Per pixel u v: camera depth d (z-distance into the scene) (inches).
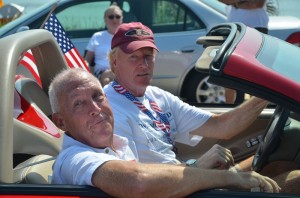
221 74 83.9
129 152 111.7
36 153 120.7
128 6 293.3
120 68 125.3
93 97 100.5
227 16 266.7
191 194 91.0
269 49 95.9
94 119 99.7
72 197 90.3
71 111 99.4
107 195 90.8
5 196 90.3
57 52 135.1
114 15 269.6
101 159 93.7
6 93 97.3
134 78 124.6
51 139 122.5
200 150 152.7
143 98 128.3
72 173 95.0
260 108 133.0
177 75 290.5
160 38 288.5
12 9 320.8
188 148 152.8
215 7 290.0
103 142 101.3
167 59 288.7
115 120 120.6
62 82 100.3
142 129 122.3
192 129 136.6
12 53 104.1
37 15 281.0
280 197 86.5
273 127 117.8
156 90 134.3
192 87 293.7
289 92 83.6
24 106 126.9
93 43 273.6
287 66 91.0
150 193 89.6
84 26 292.2
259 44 96.4
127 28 126.1
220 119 135.4
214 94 294.0
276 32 279.9
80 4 291.1
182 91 294.7
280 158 113.5
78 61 171.6
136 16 292.2
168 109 134.3
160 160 123.1
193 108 136.7
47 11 283.4
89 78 101.0
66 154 98.3
